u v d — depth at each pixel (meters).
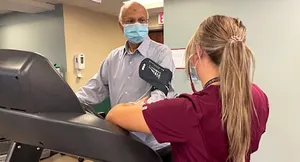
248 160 0.98
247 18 2.58
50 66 0.91
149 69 1.20
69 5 4.77
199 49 0.94
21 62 0.88
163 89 1.18
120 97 1.64
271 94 2.54
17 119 0.96
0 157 2.79
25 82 0.87
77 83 4.99
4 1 3.96
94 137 0.88
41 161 3.90
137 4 1.63
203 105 0.88
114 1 4.57
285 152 2.52
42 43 5.05
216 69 0.93
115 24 5.90
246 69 0.89
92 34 5.30
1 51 0.95
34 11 4.86
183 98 0.90
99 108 2.88
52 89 0.92
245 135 0.88
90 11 5.22
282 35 2.44
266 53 2.52
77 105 0.97
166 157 1.26
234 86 0.87
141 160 0.95
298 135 2.44
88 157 0.92
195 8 2.84
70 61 4.85
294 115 2.44
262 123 1.00
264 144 2.61
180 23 2.95
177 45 2.98
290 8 2.38
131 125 0.90
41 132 0.94
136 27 1.57
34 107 0.92
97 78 1.76
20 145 1.17
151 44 1.61
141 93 1.57
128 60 1.62
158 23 5.64
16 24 5.38
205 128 0.87
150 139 1.31
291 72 2.43
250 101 0.90
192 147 0.88
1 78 0.90
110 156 0.90
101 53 5.55
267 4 2.48
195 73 1.00
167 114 0.86
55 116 0.92
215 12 2.74
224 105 0.87
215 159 0.89
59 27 4.76
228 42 0.89
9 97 0.93
